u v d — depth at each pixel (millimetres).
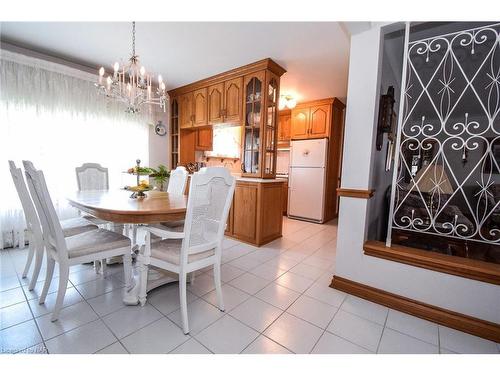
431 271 1653
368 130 1863
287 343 1420
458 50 1821
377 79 1812
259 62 2951
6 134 2678
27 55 2787
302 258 2762
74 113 3150
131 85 2213
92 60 3104
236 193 3322
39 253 1867
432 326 1595
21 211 2805
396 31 1932
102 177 2955
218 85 3496
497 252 1854
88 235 1839
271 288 2061
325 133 4504
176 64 3100
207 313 1688
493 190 1741
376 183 2283
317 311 1742
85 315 1620
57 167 3039
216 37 2426
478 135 1730
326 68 3117
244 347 1379
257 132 3201
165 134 4309
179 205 1853
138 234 3455
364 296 1908
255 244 3146
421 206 2031
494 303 1470
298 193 4836
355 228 1958
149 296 1890
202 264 1604
